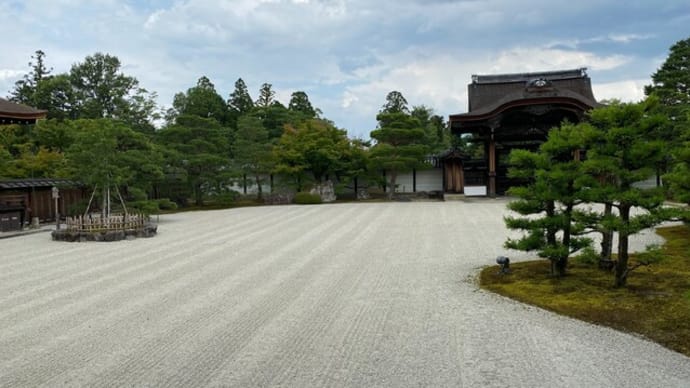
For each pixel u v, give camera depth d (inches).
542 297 340.5
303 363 241.0
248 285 398.9
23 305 354.6
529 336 271.9
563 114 1312.7
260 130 1423.5
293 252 551.2
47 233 808.9
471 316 308.7
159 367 239.5
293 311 325.4
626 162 336.2
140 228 719.7
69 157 789.2
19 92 2009.1
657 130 355.9
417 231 697.6
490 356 246.4
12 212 827.4
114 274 453.7
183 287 396.2
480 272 427.5
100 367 240.8
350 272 440.8
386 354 250.7
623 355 243.4
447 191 1454.2
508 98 1263.5
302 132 1460.4
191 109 1920.5
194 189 1310.3
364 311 323.3
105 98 1929.1
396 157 1365.7
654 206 325.7
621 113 331.0
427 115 2193.7
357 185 1542.8
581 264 430.0
